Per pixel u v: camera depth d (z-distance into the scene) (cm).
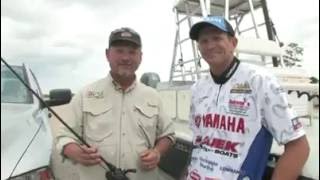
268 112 202
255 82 206
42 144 282
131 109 270
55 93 421
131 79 271
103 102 268
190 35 233
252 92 207
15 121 308
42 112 358
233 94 214
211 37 224
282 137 199
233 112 212
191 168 234
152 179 277
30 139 283
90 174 266
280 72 335
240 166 206
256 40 386
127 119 269
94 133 266
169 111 371
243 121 208
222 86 220
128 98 271
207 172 219
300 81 342
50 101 419
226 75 220
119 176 252
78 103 272
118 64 264
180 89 361
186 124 345
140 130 271
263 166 206
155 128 280
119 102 269
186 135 306
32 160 258
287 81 331
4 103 355
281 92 202
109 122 266
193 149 238
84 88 276
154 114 276
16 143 271
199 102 233
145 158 264
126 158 265
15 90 381
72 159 264
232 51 225
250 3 489
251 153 205
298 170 197
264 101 203
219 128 217
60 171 295
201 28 227
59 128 275
